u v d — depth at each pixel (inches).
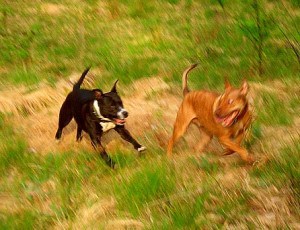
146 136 399.5
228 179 329.1
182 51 571.5
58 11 703.1
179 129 362.3
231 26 619.5
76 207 323.6
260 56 514.9
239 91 324.2
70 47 595.2
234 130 337.1
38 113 458.3
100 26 649.6
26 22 663.8
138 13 689.0
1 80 528.1
